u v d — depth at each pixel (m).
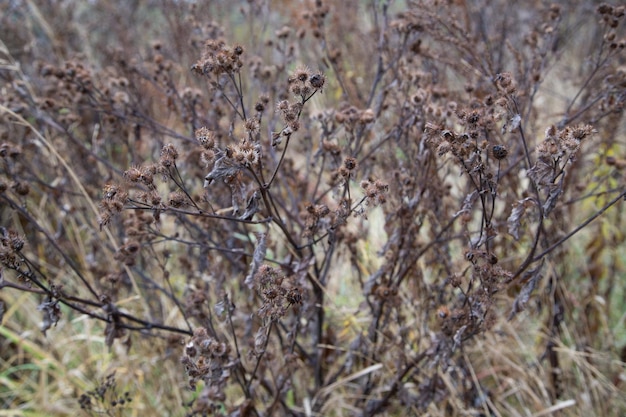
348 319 2.52
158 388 2.77
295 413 2.54
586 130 1.64
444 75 2.83
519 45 3.48
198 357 1.99
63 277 3.17
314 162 2.26
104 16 4.26
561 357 2.71
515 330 2.80
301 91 1.70
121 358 2.74
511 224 1.77
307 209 1.91
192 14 3.04
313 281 2.34
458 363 2.46
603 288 3.20
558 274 2.62
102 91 2.61
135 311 2.91
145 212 2.32
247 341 2.43
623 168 2.41
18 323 3.15
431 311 2.46
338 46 3.38
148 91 3.22
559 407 2.46
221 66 1.88
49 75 2.47
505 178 2.51
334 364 2.63
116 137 3.06
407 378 2.52
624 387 2.73
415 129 2.23
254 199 1.74
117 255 2.12
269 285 1.83
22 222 3.21
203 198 1.84
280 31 2.67
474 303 1.90
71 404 2.84
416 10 2.40
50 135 3.02
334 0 3.61
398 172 2.21
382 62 2.59
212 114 2.55
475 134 1.73
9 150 2.26
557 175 1.69
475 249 1.88
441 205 2.43
